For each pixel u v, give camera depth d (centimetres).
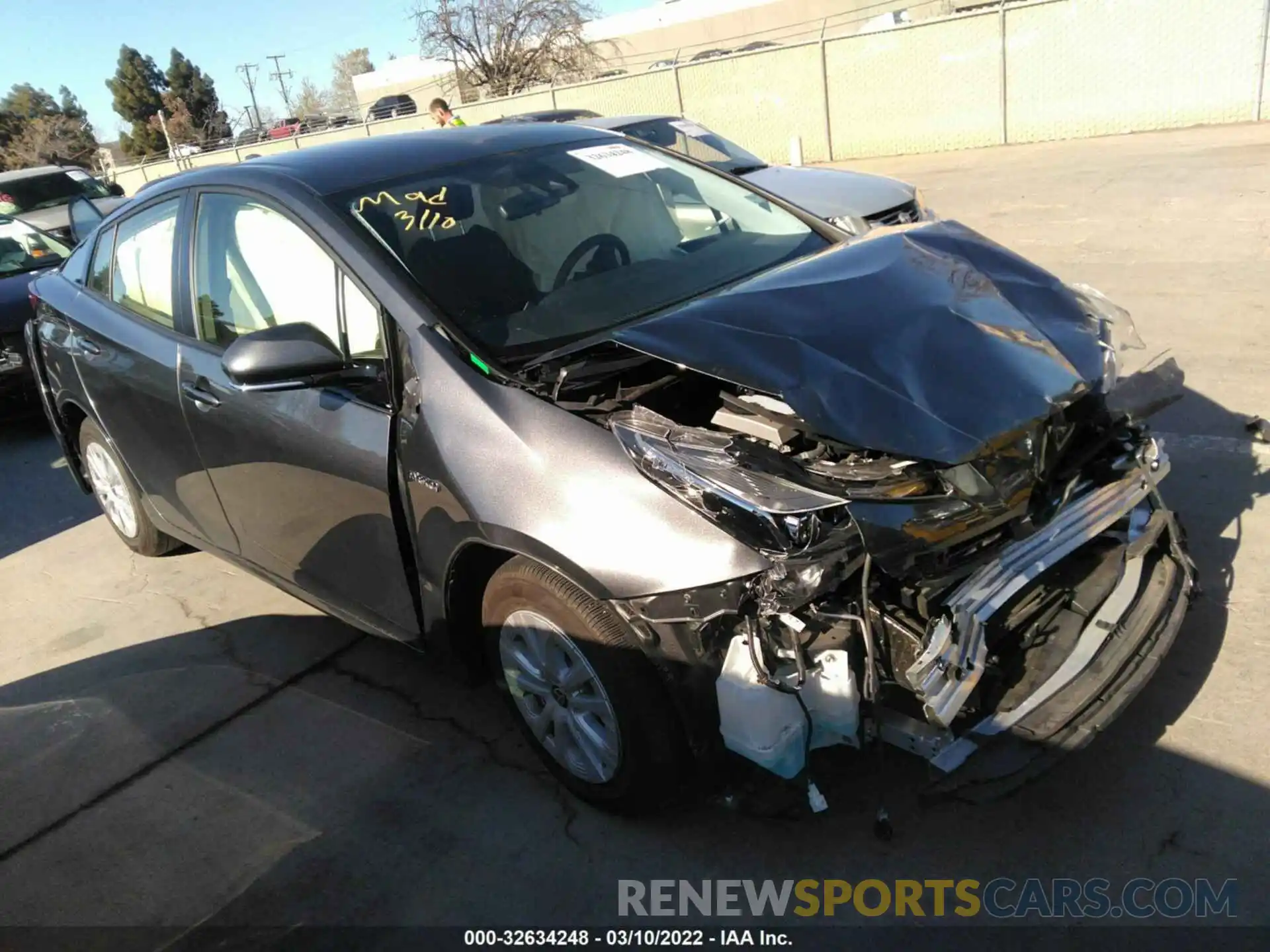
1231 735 278
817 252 343
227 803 313
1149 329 601
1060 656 256
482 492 256
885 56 1725
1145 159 1202
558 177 349
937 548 225
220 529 392
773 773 235
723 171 395
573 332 291
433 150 353
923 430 230
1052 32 1548
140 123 7056
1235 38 1404
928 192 1213
